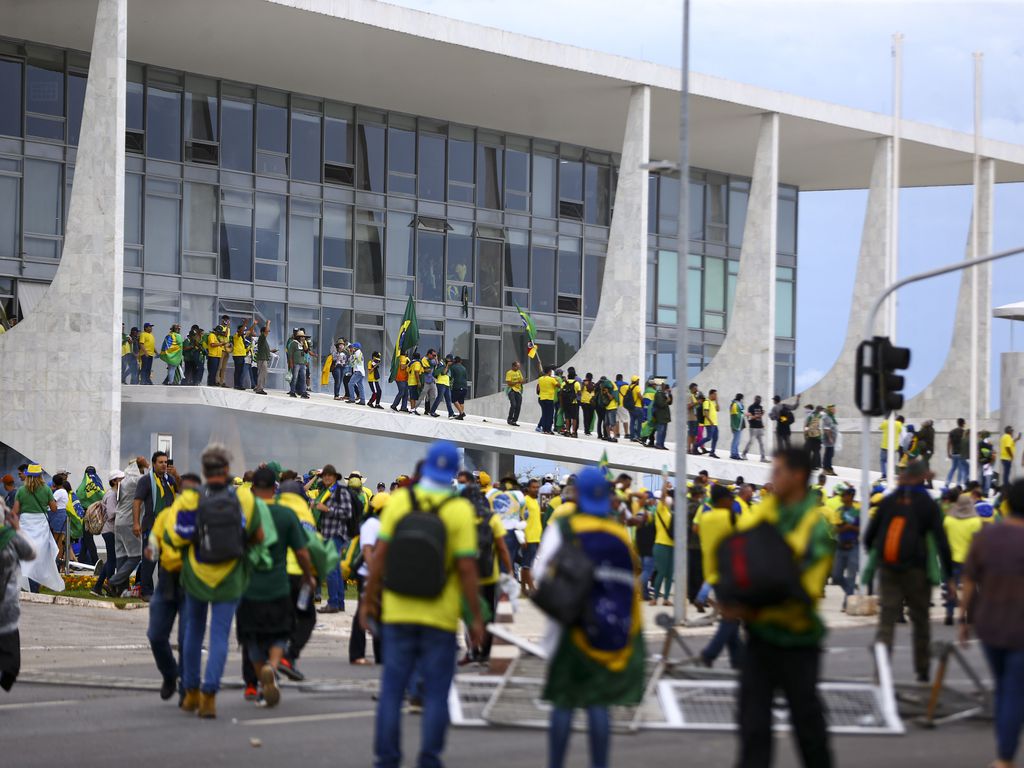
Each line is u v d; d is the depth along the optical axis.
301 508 12.55
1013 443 43.41
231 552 11.16
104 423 36.00
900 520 13.29
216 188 44.84
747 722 7.36
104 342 36.12
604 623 7.54
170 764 9.27
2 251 40.50
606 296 46.41
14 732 10.72
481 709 11.28
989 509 23.20
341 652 17.12
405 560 8.23
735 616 7.31
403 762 9.23
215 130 44.88
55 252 41.44
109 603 22.03
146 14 38.62
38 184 41.19
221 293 44.78
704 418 42.06
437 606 8.32
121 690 13.43
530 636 16.91
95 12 37.88
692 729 10.76
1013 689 8.77
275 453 39.28
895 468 42.56
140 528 21.38
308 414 38.38
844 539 23.73
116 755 9.63
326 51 42.00
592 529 7.64
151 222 43.53
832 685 11.31
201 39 40.91
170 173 43.88
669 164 22.08
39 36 40.44
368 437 41.06
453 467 8.51
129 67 43.12
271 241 46.06
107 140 36.28
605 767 7.68
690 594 23.25
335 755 9.61
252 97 45.66
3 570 12.41
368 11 39.50
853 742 10.40
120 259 36.31
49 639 17.98
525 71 43.94
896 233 43.16
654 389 42.25
